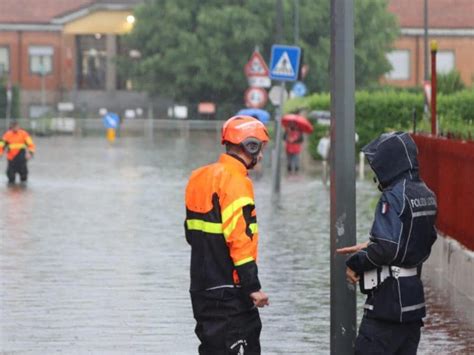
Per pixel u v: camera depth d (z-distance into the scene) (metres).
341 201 13.45
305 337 18.83
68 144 98.12
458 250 23.48
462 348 17.91
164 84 128.75
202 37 123.94
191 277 12.69
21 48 145.00
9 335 18.83
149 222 36.91
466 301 21.98
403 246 12.14
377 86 120.06
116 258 28.38
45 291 23.38
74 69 144.88
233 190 12.38
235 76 123.50
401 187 12.22
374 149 12.42
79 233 33.69
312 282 24.73
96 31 144.00
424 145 28.83
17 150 54.62
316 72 121.81
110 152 84.44
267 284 24.44
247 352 12.59
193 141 104.56
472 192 22.41
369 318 12.41
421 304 12.38
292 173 64.75
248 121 12.71
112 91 144.38
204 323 12.57
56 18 144.00
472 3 139.38
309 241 32.06
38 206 42.34
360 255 12.23
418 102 73.19
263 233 34.00
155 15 127.31
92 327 19.55
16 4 147.00
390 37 123.62
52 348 17.83
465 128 32.78
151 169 65.12
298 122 65.75
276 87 53.66
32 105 145.12
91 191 49.56
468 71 137.25
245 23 121.88
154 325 19.75
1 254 29.05
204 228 12.49
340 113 13.49
